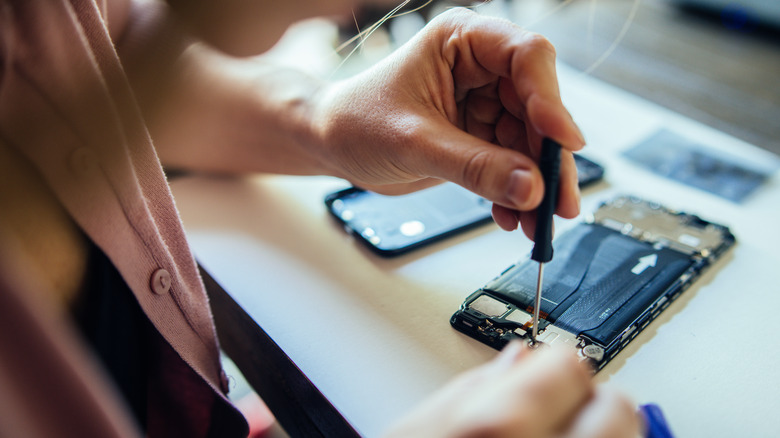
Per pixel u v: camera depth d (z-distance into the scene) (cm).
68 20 34
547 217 36
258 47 86
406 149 42
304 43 91
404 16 83
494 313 43
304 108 55
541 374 26
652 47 95
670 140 68
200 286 45
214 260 52
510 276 47
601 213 55
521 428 24
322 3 84
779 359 40
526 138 45
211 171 64
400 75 44
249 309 46
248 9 82
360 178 52
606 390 28
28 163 33
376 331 44
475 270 50
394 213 56
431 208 57
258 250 53
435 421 26
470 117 48
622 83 84
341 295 48
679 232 52
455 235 55
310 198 61
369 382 40
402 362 41
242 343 50
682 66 89
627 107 76
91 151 34
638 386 39
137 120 41
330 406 38
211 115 60
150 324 41
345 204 58
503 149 37
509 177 35
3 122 32
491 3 56
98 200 34
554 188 36
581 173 61
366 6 85
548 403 25
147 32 61
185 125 61
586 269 47
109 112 36
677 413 37
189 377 43
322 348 42
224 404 42
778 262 50
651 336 42
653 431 33
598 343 40
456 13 44
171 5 78
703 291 46
